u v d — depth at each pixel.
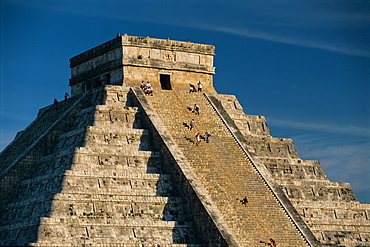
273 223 196.75
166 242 188.75
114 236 185.38
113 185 194.50
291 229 197.12
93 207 188.88
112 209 190.50
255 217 196.62
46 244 175.38
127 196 193.75
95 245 179.62
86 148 198.50
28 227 182.25
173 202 196.75
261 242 190.12
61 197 185.75
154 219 192.88
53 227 179.88
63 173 191.12
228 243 182.62
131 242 185.50
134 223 188.88
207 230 189.00
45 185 196.50
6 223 197.25
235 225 191.75
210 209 190.88
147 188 197.75
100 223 185.88
